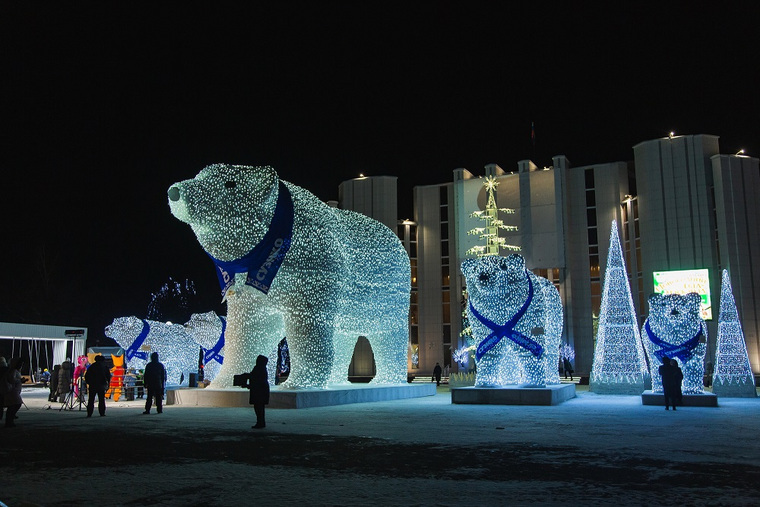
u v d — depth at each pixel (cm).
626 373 2027
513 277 1524
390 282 1667
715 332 3691
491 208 3731
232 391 1402
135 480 601
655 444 823
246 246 1273
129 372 1878
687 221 3872
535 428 1005
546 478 599
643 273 4022
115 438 909
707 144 3916
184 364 2256
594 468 650
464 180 4628
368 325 1634
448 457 720
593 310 4338
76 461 711
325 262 1366
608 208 4388
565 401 1652
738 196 3788
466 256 4525
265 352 1457
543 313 1562
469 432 949
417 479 597
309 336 1372
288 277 1345
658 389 1612
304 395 1340
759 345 3662
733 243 3734
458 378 2964
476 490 548
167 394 1564
